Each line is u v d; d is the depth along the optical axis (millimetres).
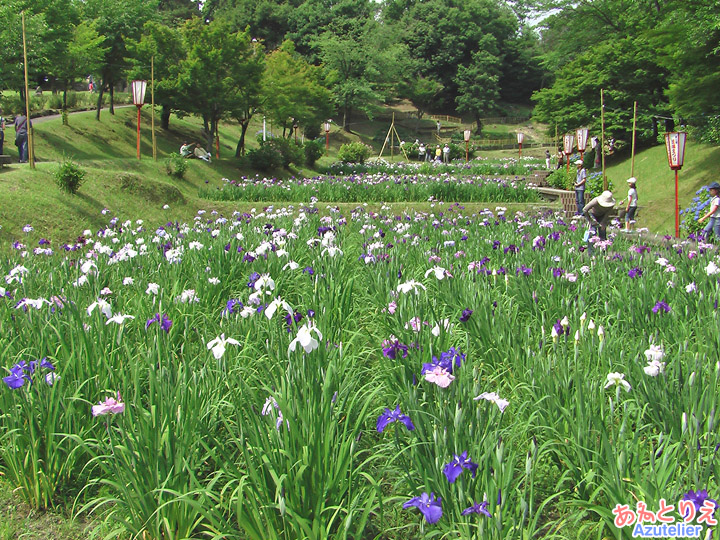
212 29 29312
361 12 86125
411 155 61281
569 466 3338
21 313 4992
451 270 6992
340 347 4316
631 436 3578
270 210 14641
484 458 2881
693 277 6562
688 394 3568
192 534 3287
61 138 25453
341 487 3160
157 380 3568
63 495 3730
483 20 90250
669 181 23172
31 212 12969
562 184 27969
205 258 7781
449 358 3387
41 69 26547
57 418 3721
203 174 26297
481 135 81062
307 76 44562
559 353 4348
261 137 38875
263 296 5172
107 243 9852
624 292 6043
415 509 3443
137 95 23422
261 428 3234
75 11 28156
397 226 11328
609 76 33562
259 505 3037
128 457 3244
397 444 3248
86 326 4488
